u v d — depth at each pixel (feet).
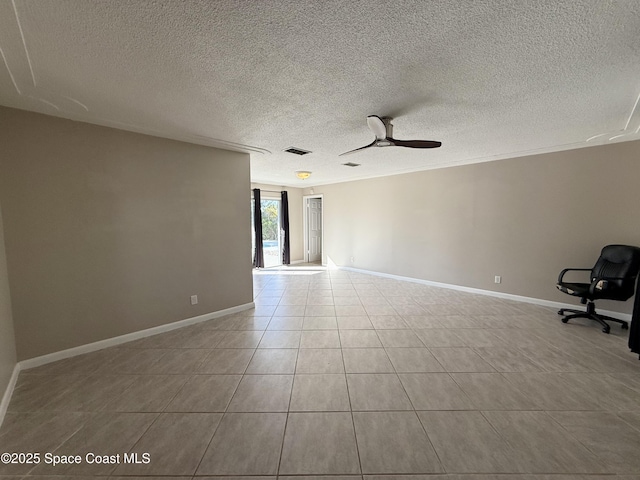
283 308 12.96
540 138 10.61
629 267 9.57
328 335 9.86
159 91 6.48
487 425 5.45
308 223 26.43
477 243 14.98
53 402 6.18
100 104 7.13
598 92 6.75
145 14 3.98
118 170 8.91
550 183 12.43
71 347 8.21
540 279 12.97
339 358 8.20
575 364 7.73
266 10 3.95
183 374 7.34
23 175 7.38
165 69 5.54
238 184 12.25
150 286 9.75
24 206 7.40
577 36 4.62
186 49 4.88
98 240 8.59
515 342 9.17
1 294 6.50
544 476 4.35
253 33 4.47
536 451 4.83
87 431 5.34
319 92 6.63
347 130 9.40
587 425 5.42
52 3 3.70
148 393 6.52
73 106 7.22
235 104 7.25
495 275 14.43
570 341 9.20
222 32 4.43
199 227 11.00
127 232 9.16
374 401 6.21
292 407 6.02
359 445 4.99
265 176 20.02
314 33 4.50
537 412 5.81
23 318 7.45
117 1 3.69
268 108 7.52
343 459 4.69
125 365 7.79
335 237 23.07
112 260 8.88
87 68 5.44
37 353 7.68
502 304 13.23
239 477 4.38
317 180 22.20
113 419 5.66
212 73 5.72
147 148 9.52
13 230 7.25
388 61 5.37
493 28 4.42
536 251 13.01
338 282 18.25
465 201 15.30
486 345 8.97
